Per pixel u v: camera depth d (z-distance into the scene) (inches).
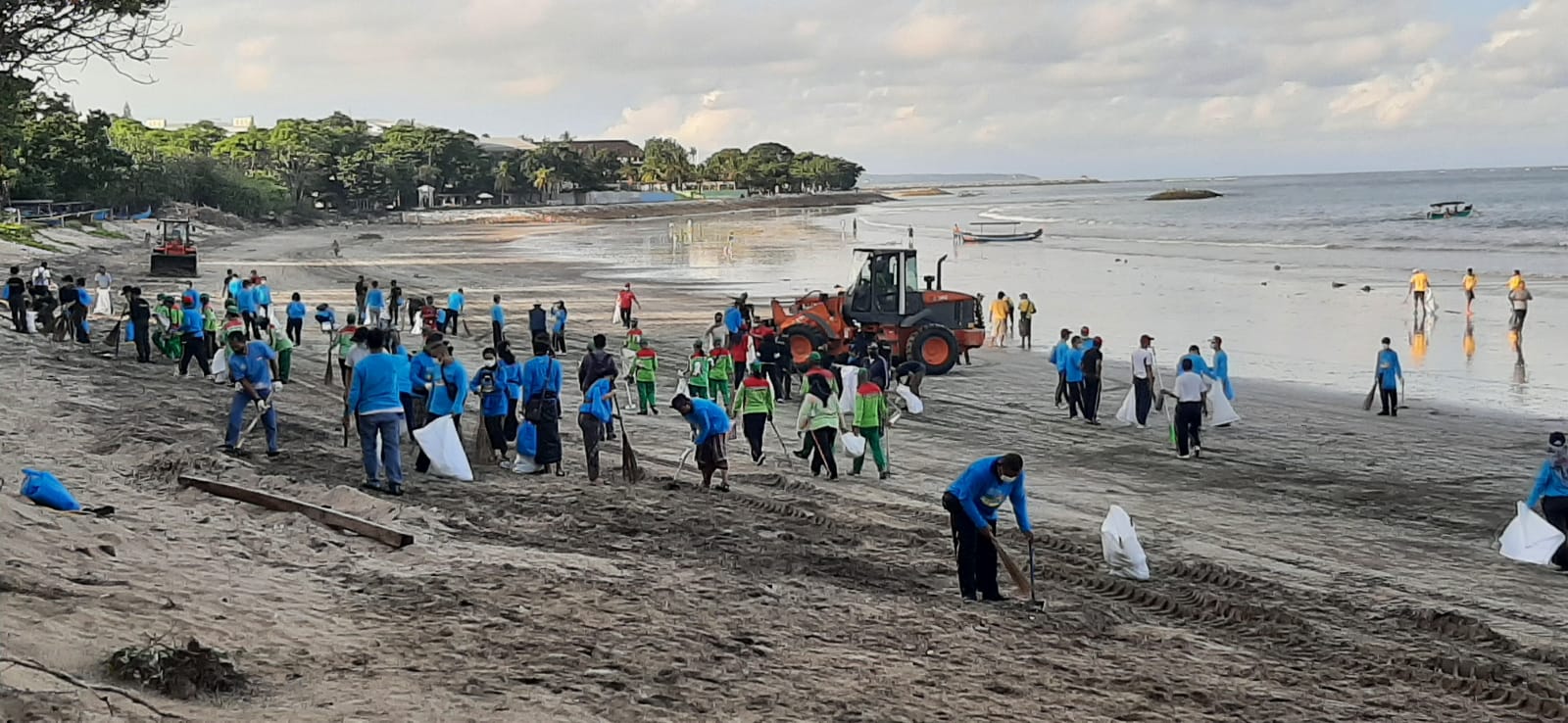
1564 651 385.1
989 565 405.4
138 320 971.9
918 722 275.6
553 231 4566.9
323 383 896.3
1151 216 5477.4
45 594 289.1
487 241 3750.0
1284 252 2716.5
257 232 4291.3
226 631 287.4
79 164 3408.0
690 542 462.6
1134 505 599.2
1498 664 359.9
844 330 1078.4
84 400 719.1
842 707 280.8
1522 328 1315.2
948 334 1063.0
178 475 490.3
